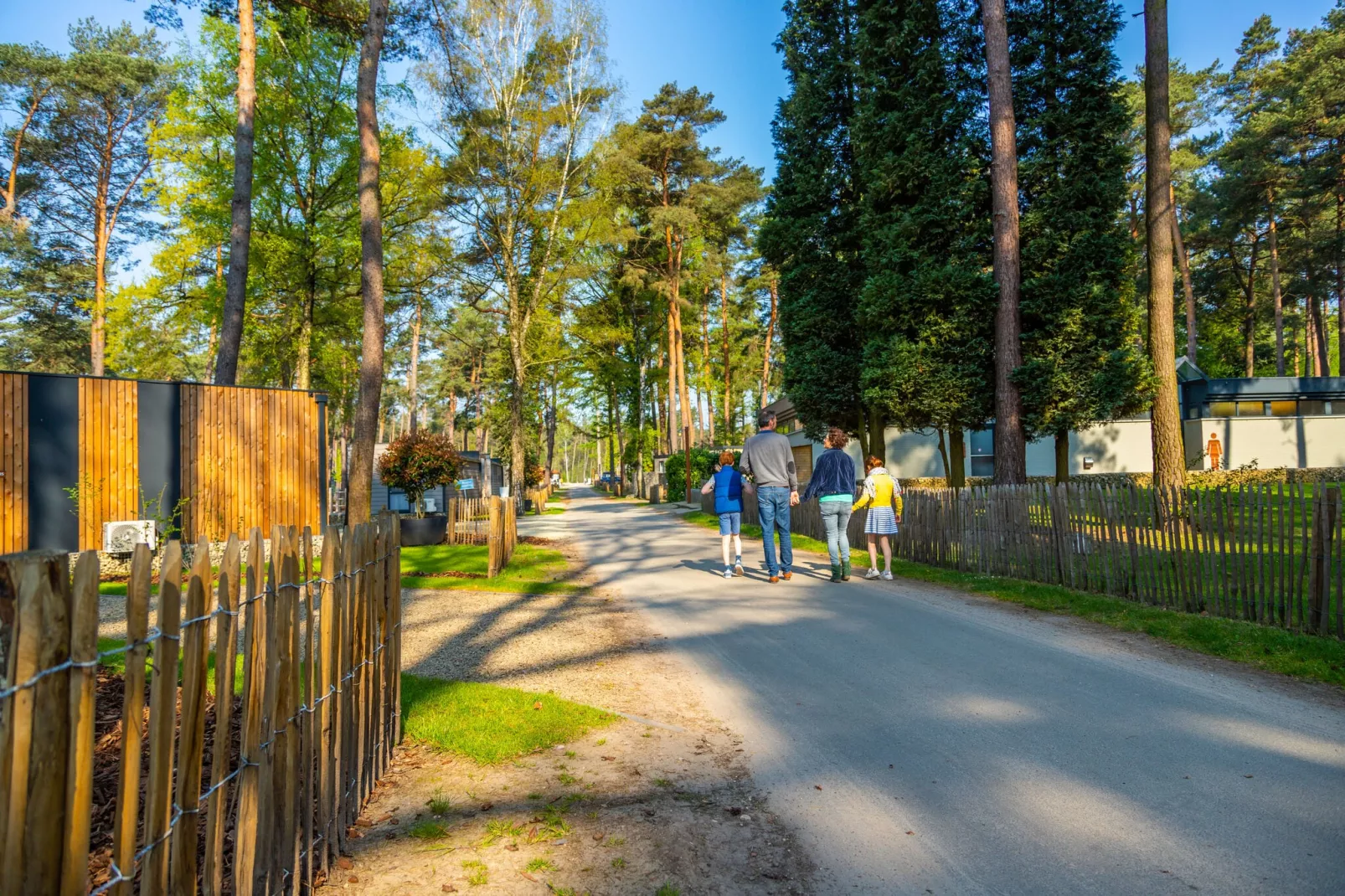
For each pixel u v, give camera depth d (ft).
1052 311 44.88
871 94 49.26
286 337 76.18
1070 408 43.50
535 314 93.86
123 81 99.55
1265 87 108.37
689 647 19.94
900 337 46.85
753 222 122.42
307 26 61.11
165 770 5.55
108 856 9.19
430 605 27.09
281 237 67.15
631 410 170.09
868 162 49.83
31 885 4.41
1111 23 45.42
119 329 67.00
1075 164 45.44
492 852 9.33
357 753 10.25
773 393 181.98
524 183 83.61
